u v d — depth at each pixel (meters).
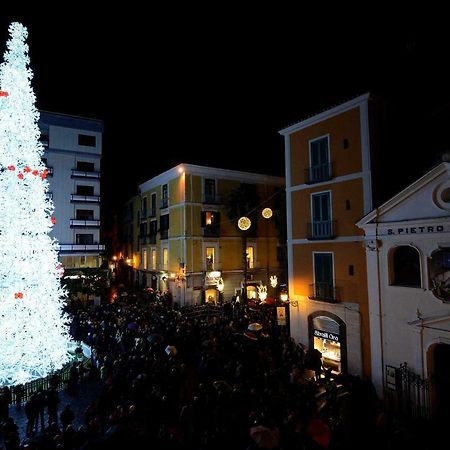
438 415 11.70
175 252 30.59
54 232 32.16
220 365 13.34
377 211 13.65
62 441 7.73
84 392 13.80
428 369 11.95
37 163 13.68
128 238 44.75
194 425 9.18
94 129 34.62
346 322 15.03
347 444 9.38
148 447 3.99
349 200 15.38
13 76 12.90
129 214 44.78
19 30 13.23
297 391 11.21
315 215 16.94
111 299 33.69
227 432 8.47
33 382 13.41
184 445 8.48
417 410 11.97
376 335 13.66
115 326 18.11
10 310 12.46
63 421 9.78
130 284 42.53
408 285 12.84
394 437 9.54
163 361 13.27
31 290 12.99
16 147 12.83
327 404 10.51
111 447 3.56
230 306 23.70
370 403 11.76
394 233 13.20
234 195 30.11
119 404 10.62
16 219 12.56
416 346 12.30
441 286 11.77
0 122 12.51
